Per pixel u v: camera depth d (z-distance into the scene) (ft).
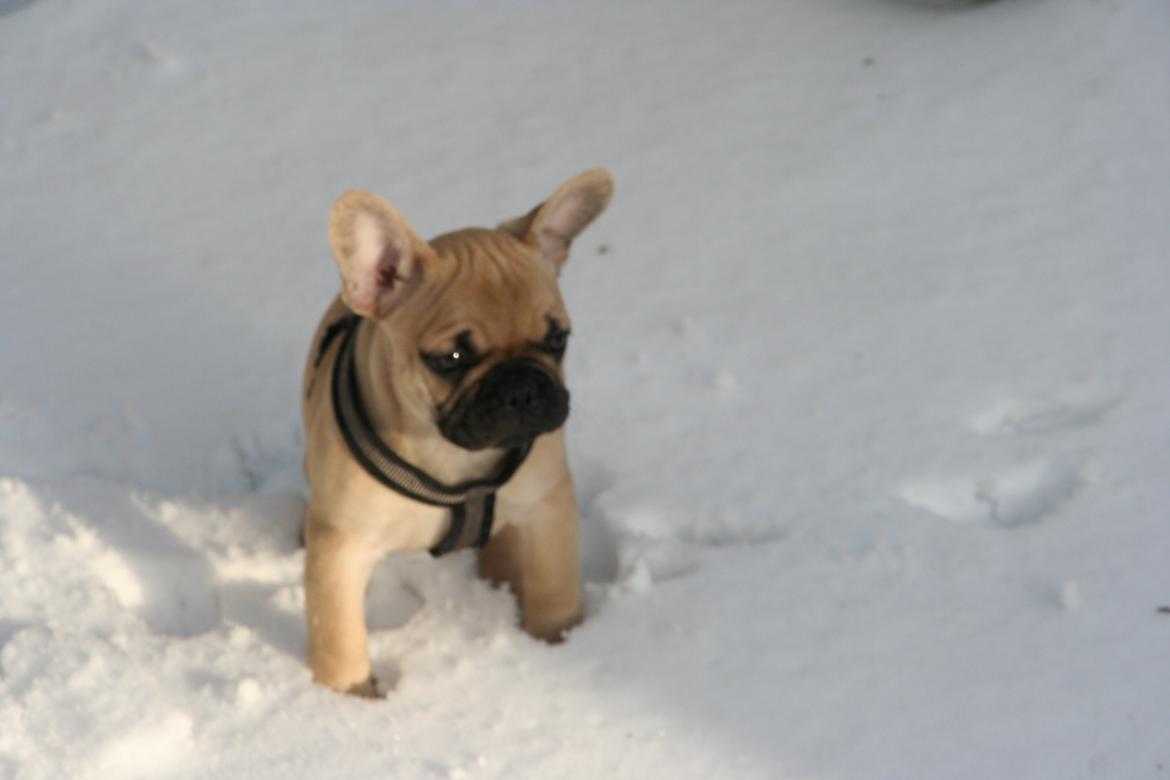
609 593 23.66
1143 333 28.63
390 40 38.91
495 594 24.27
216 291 31.32
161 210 33.68
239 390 28.89
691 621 23.08
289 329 30.30
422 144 35.22
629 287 31.01
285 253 32.27
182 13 40.14
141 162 35.17
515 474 20.89
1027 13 37.50
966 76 35.91
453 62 37.96
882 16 38.55
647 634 22.86
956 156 33.68
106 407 28.35
